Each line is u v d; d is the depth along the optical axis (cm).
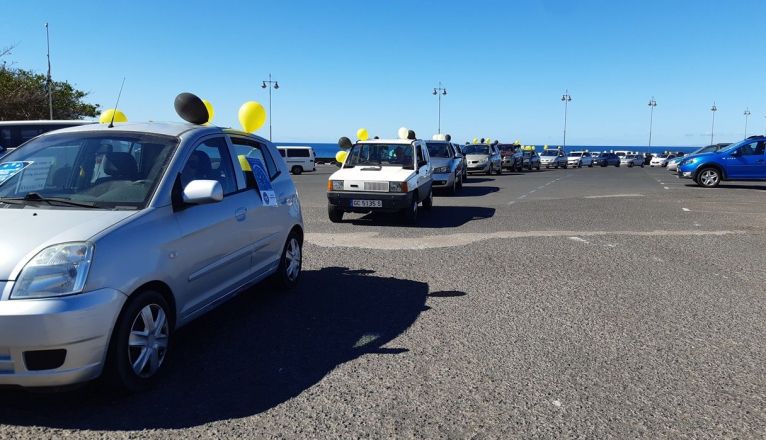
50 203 396
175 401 360
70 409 347
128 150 440
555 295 608
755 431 324
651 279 681
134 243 364
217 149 499
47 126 1511
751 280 678
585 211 1370
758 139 2141
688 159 2247
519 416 339
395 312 547
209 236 441
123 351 353
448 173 1839
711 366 417
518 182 2612
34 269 324
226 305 571
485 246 897
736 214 1295
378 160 1228
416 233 1038
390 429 323
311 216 1298
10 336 312
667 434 320
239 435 317
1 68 2742
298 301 584
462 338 474
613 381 389
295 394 369
